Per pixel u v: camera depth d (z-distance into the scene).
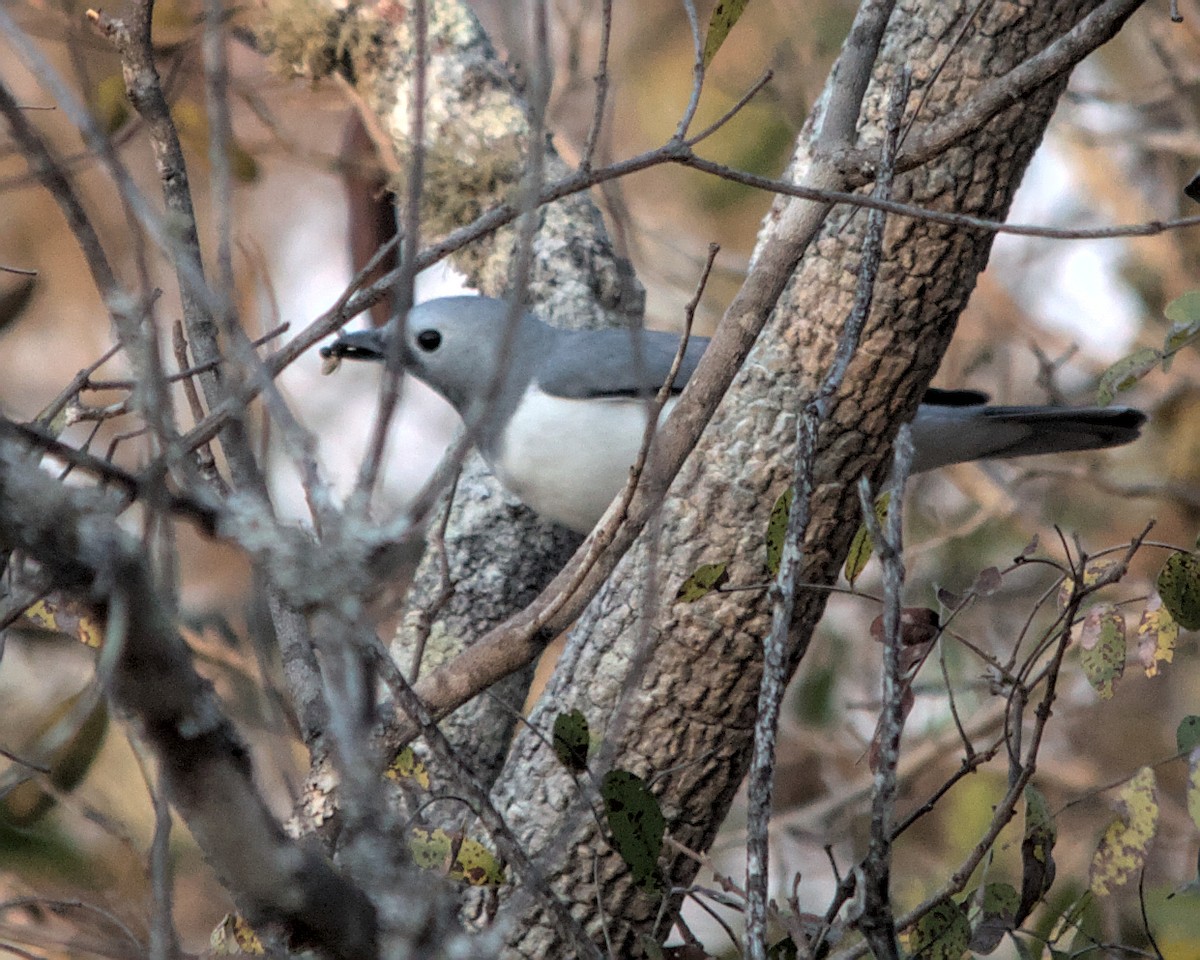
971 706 10.61
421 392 12.08
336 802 5.85
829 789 10.61
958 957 5.37
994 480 11.32
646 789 5.50
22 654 8.00
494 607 8.63
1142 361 6.33
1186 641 10.23
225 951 5.46
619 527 4.89
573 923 4.68
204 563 9.48
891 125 4.91
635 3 12.60
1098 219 12.62
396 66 9.89
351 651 3.50
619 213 4.54
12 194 11.80
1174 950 7.13
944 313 6.71
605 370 8.73
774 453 6.78
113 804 7.06
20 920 6.73
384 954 3.57
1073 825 9.63
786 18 11.68
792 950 5.69
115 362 11.12
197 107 9.15
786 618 4.48
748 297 5.26
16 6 8.49
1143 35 12.61
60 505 3.06
